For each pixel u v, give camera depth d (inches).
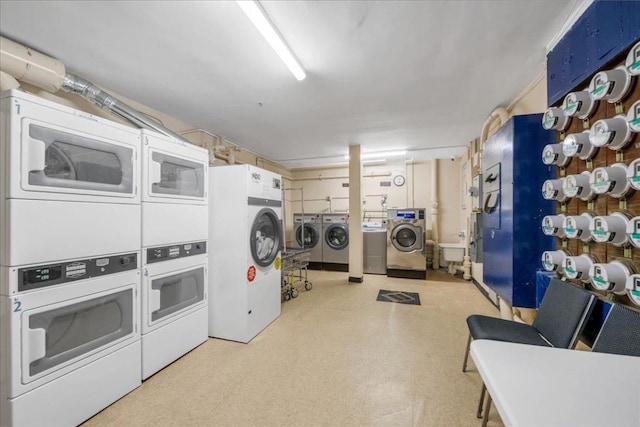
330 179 253.1
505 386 25.1
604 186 47.4
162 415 59.3
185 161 86.5
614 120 46.4
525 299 75.0
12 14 59.5
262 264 103.3
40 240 51.7
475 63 81.0
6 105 48.3
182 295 86.0
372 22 63.2
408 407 61.1
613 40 47.8
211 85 94.2
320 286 169.0
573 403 22.8
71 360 55.8
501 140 83.7
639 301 41.4
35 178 51.1
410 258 188.5
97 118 61.9
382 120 129.0
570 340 50.8
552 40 69.2
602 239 48.1
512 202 75.5
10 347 47.6
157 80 90.8
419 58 78.2
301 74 82.6
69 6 57.4
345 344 91.7
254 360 81.7
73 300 56.7
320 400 63.6
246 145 175.9
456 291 155.7
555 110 63.2
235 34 67.4
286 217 253.6
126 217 68.2
